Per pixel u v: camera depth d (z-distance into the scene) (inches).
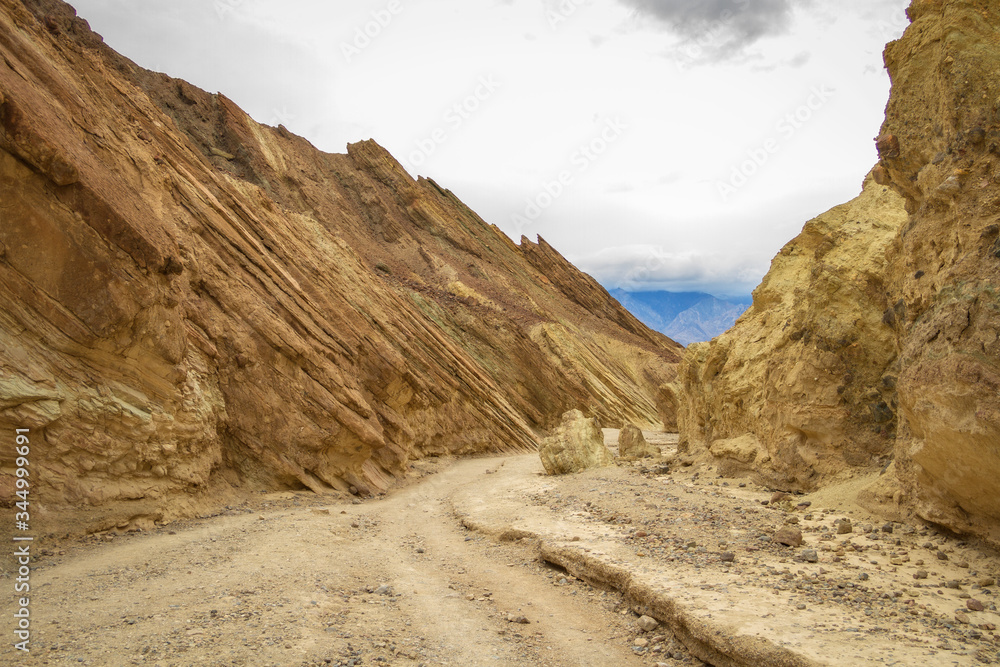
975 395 309.3
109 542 402.6
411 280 2490.2
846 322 546.6
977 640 231.3
